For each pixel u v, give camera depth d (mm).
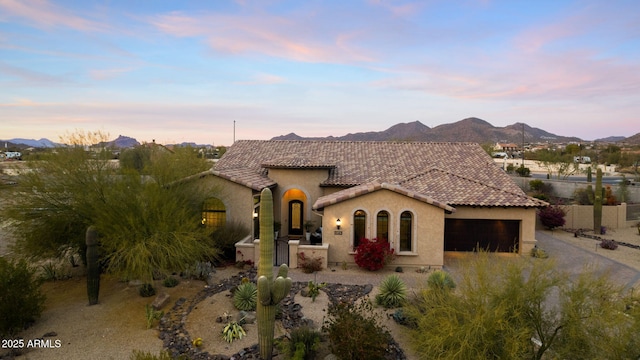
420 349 11820
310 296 16688
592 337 9750
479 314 10328
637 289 15906
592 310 9867
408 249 20953
